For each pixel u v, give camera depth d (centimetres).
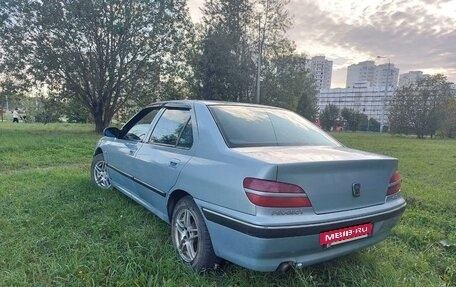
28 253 287
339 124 6462
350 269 280
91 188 509
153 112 403
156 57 2105
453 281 285
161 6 2014
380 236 272
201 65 2662
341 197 240
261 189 215
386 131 4909
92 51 1945
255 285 254
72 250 294
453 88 4103
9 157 820
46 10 1775
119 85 2064
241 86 2808
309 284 254
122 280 249
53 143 1104
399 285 266
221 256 245
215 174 251
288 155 244
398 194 289
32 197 454
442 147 1875
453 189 654
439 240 372
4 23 1836
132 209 411
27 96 2084
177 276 260
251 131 292
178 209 294
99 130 2073
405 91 3941
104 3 1834
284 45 2986
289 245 216
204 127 292
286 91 3027
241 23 2850
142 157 365
